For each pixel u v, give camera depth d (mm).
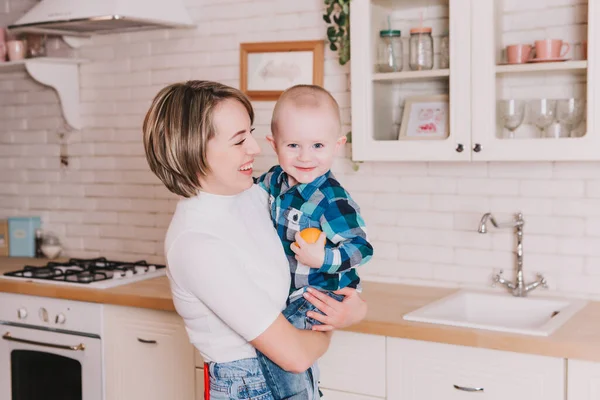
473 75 2520
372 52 2746
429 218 2992
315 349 1837
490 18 2477
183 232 1767
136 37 3607
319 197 1934
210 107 1741
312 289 1917
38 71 3631
